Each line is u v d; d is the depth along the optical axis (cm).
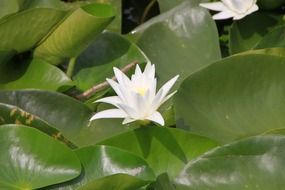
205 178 255
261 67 266
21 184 256
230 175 255
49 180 256
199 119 267
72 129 268
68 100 269
